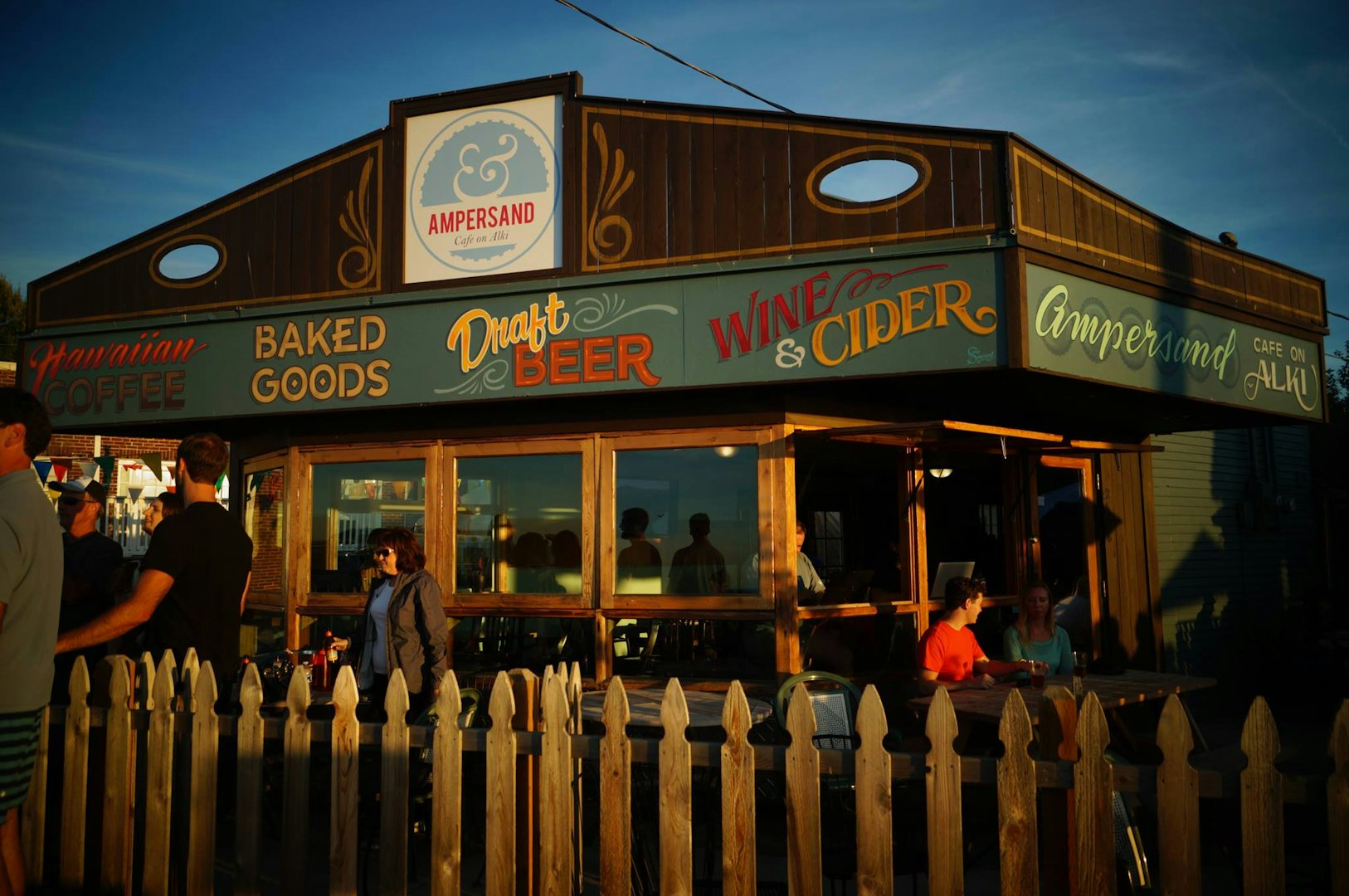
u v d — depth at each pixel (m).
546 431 7.41
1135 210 6.98
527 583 7.39
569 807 3.56
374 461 7.92
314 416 7.81
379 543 6.29
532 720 3.82
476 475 7.60
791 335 6.47
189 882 4.02
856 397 7.27
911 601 7.58
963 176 6.21
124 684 4.20
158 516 8.30
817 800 3.27
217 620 4.64
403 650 6.21
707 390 6.83
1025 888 3.04
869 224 6.42
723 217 6.78
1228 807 4.20
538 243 7.21
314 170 7.82
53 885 4.43
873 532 9.32
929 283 6.19
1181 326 7.32
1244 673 12.01
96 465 14.06
